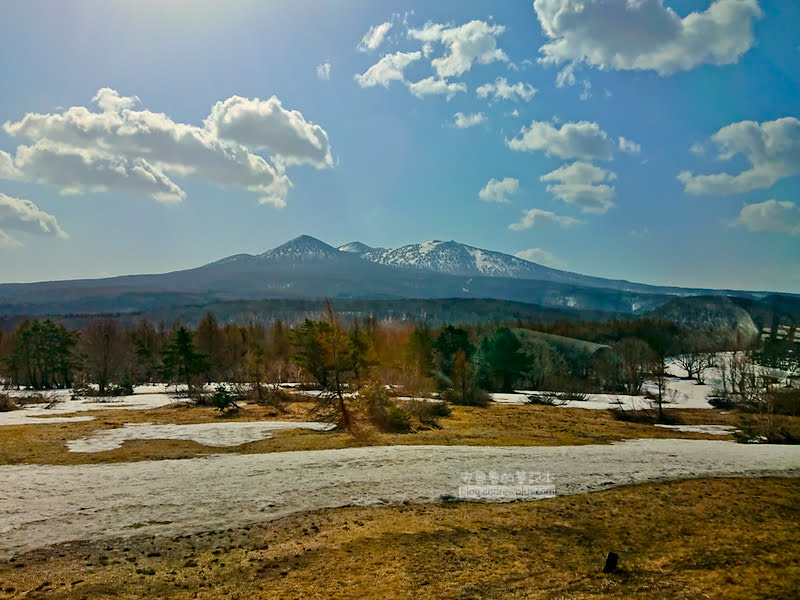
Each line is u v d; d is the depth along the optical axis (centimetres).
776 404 5703
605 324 13562
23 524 1565
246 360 7412
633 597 1182
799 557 1443
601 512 1856
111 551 1405
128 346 9275
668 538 1602
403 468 2400
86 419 4022
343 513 1781
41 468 2261
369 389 4034
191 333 7288
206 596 1161
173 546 1454
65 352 8244
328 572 1302
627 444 3422
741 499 2038
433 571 1320
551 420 4831
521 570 1339
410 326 9681
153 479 2125
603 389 8350
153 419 4078
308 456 2631
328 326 4116
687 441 3716
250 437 3225
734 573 1328
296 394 5878
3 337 10244
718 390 7569
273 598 1156
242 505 1827
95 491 1930
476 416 4803
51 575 1243
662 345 9938
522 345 8844
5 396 5175
